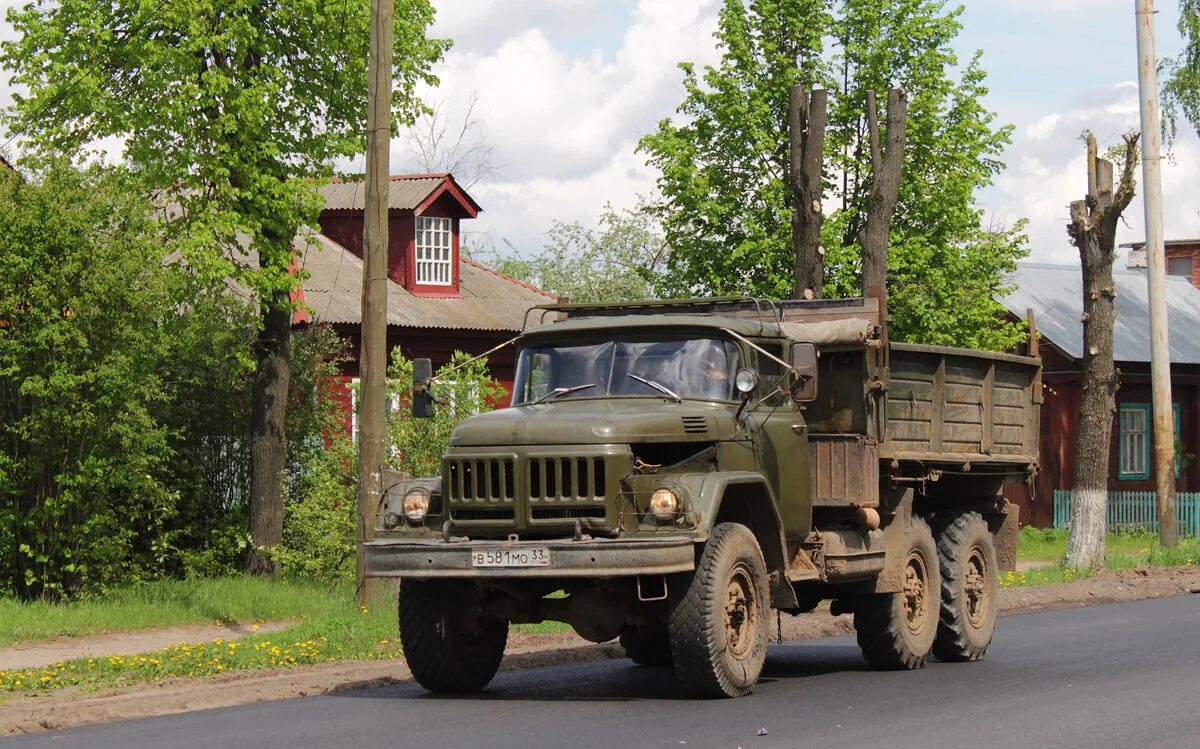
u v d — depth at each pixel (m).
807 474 12.35
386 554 10.67
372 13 17.00
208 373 22.91
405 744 9.02
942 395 14.20
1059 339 36.97
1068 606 20.20
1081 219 24.84
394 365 23.75
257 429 22.27
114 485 19.78
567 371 11.93
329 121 22.09
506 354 31.73
